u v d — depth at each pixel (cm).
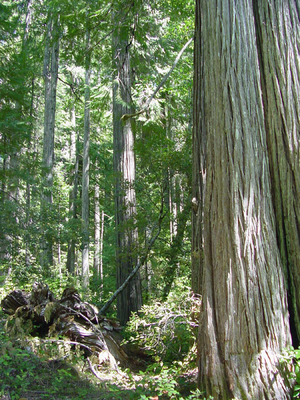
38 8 1434
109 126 2166
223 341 349
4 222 911
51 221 1021
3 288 881
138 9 732
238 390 329
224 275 360
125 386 451
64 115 2441
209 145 401
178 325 497
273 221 373
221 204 375
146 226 913
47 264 1047
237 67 392
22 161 1042
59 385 401
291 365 339
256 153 378
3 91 988
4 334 496
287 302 360
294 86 390
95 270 1756
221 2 412
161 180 895
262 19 411
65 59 841
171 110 1099
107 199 1884
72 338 548
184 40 1180
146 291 1062
